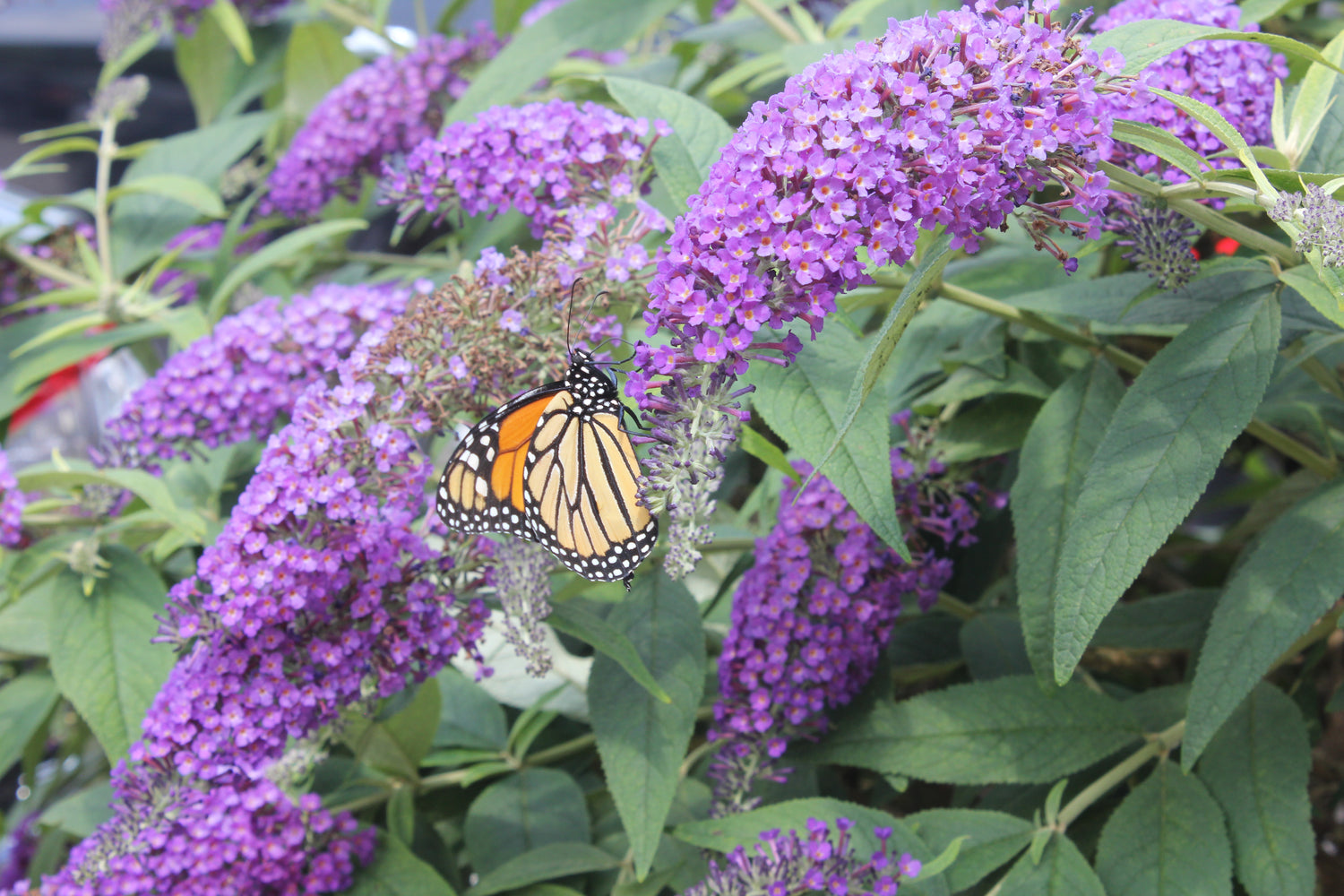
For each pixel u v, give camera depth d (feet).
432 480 2.48
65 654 2.26
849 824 2.08
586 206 2.16
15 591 2.34
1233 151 2.02
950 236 1.96
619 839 2.31
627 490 2.06
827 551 2.22
